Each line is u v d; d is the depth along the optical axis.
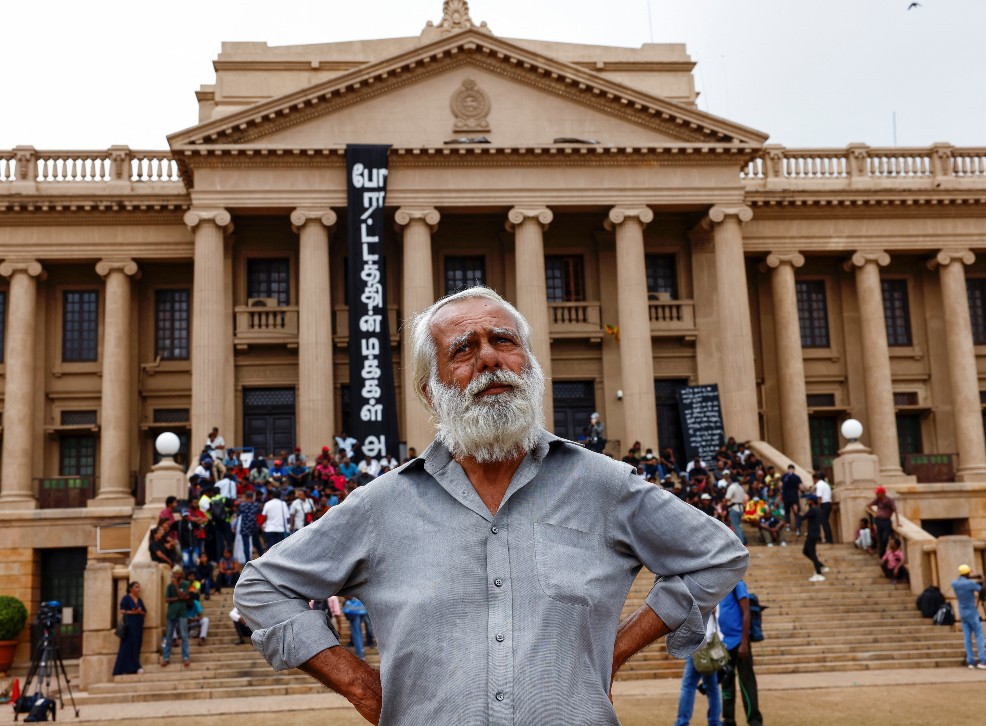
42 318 39.94
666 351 40.56
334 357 39.09
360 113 37.66
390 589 3.27
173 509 23.64
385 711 3.16
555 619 3.11
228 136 36.97
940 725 12.91
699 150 38.09
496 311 3.55
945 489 35.69
